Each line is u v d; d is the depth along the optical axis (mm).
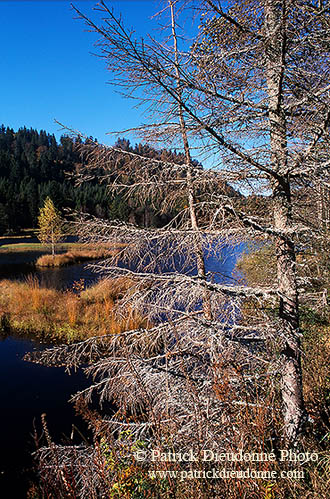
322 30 2271
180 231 3113
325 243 2893
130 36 1998
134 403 3129
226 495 1844
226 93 2762
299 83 2650
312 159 2549
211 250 3086
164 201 3600
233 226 3047
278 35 2414
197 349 3301
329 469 2428
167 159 3621
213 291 2965
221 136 2514
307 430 3018
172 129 2830
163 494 1932
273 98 2814
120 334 3480
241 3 2754
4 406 6863
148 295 3352
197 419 2203
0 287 16391
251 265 5000
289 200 3100
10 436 5898
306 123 2447
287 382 2961
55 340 10477
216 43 2871
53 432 5984
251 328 2826
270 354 3033
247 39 2699
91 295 13609
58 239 29203
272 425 2410
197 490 1853
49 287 17469
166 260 3508
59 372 8438
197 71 2607
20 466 5074
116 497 2076
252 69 2814
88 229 3338
